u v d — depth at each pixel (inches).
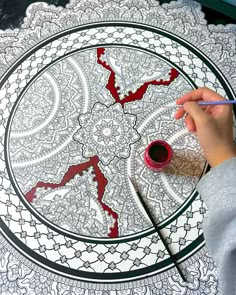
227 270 27.8
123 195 35.3
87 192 35.6
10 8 43.3
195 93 35.2
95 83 39.6
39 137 37.8
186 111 34.6
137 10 42.6
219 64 40.2
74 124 38.1
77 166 36.6
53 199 35.6
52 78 40.0
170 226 34.1
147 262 33.3
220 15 42.4
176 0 42.9
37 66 40.6
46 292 32.9
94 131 37.7
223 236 27.5
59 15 42.7
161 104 38.4
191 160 36.1
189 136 36.9
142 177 35.7
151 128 37.5
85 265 33.4
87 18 42.3
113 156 36.7
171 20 42.2
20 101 39.3
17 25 42.5
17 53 41.3
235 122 37.7
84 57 40.7
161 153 35.3
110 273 33.1
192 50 40.8
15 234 34.7
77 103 38.9
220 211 26.7
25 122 38.4
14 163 36.9
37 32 42.1
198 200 34.8
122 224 34.4
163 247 33.6
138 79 39.6
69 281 33.1
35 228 34.8
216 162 32.5
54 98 39.2
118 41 41.1
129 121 37.9
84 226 34.6
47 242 34.3
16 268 33.7
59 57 40.8
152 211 34.6
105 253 33.7
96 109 38.6
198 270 32.9
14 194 35.9
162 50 40.8
